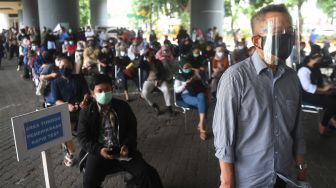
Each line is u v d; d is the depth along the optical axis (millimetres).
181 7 41219
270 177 1992
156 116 7758
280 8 1995
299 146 2199
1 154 5539
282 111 1976
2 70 16312
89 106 3602
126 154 3439
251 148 1983
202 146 5809
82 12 56312
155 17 45219
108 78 3520
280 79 1981
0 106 8953
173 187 4348
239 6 27734
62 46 15180
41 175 4750
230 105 1947
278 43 1933
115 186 4359
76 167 4969
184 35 16453
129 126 3658
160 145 5883
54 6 19828
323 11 14062
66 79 5012
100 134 3574
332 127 6523
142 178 3396
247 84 1938
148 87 7680
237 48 11211
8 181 4574
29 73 13312
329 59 10648
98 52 10648
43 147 2939
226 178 2006
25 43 14625
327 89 6105
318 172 4730
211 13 21797
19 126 2727
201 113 6074
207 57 10742
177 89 6422
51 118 3010
